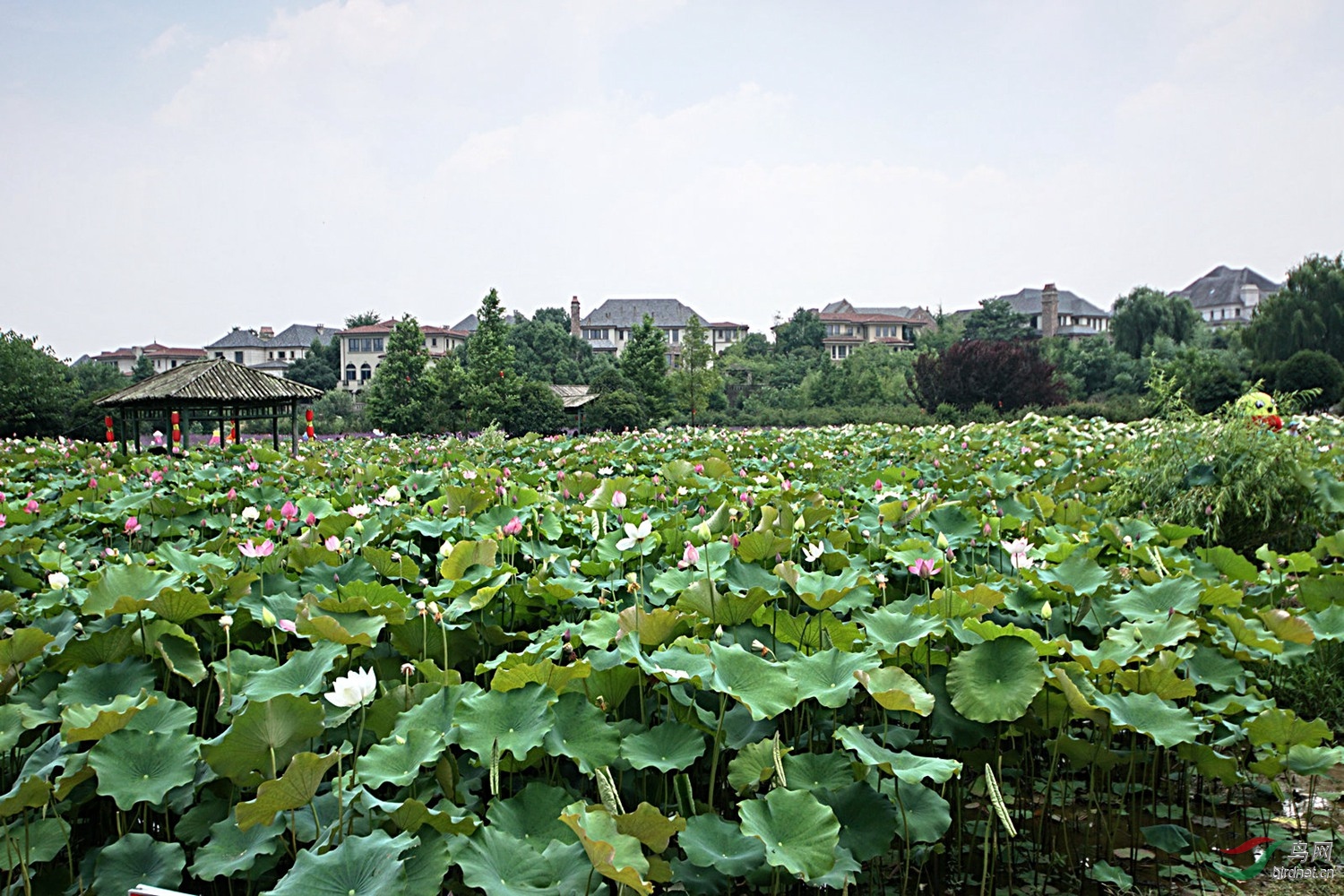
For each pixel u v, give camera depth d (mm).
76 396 35250
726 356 74562
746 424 48844
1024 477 10773
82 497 8414
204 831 3113
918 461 12180
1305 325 48031
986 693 3521
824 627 4152
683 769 3320
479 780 3299
